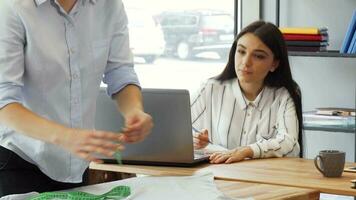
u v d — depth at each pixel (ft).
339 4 13.80
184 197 5.65
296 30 12.87
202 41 15.43
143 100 8.17
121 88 6.34
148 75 15.93
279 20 14.30
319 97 14.14
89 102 6.10
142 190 5.91
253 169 8.04
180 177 6.57
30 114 5.38
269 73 9.67
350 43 12.59
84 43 5.86
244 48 9.48
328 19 13.93
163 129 8.16
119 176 8.92
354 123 12.67
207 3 15.24
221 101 9.75
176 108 8.05
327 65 14.01
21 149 5.90
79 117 5.99
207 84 9.94
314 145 14.15
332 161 7.57
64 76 5.78
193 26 15.46
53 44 5.64
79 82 5.91
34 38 5.53
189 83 15.66
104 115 8.14
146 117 5.86
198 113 9.81
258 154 8.76
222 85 9.85
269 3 14.38
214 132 9.75
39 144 5.82
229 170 7.97
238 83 9.74
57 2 5.55
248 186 6.37
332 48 13.93
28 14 5.47
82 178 6.30
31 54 5.59
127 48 6.44
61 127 5.23
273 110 9.53
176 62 15.72
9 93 5.48
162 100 8.09
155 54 15.84
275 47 9.45
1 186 5.99
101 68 6.12
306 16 14.10
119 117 8.05
